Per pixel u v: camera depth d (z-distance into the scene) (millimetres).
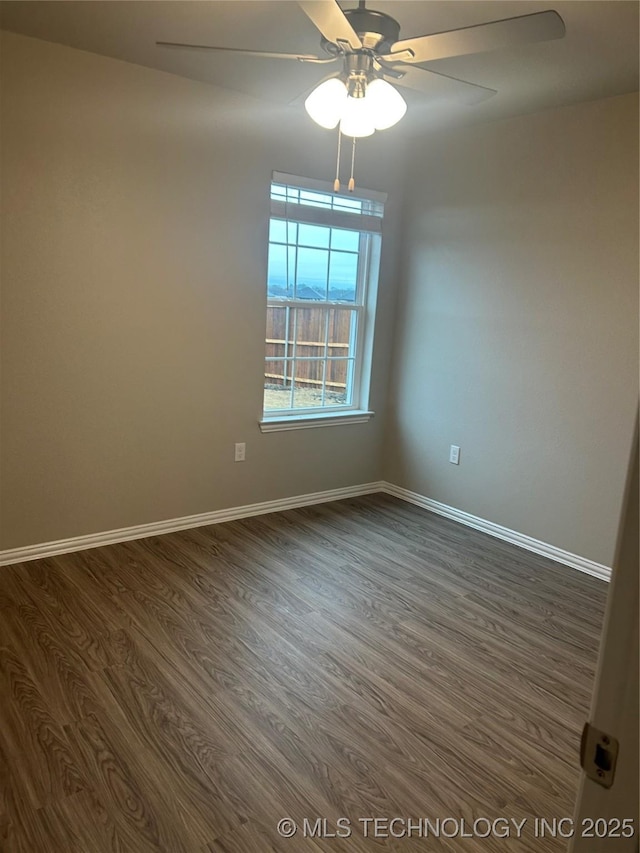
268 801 1759
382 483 4527
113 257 3057
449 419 3998
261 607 2805
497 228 3574
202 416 3553
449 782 1867
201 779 1817
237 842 1626
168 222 3189
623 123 2971
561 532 3459
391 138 3926
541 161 3316
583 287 3209
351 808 1754
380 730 2068
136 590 2887
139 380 3273
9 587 2850
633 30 2252
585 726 564
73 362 3047
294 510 4078
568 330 3299
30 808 1690
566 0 2059
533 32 1736
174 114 3086
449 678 2371
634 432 499
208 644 2490
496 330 3648
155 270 3201
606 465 3221
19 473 3006
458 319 3857
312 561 3318
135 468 3369
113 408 3221
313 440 4098
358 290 4195
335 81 2035
